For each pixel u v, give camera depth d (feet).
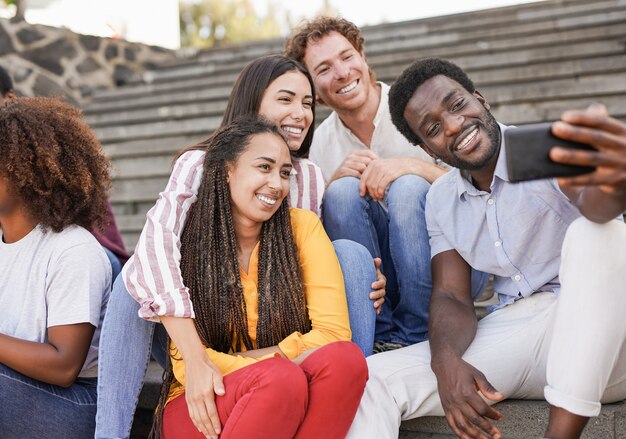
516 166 3.78
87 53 19.61
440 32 19.16
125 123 17.70
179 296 5.22
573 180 3.78
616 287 4.36
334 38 7.70
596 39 15.85
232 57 21.34
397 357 5.81
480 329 5.88
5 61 17.38
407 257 6.53
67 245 5.85
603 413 5.45
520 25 18.29
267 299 5.58
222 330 5.57
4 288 5.93
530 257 5.80
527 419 5.65
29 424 5.56
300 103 6.68
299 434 4.93
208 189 5.67
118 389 5.54
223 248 5.60
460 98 5.76
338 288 5.61
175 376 5.41
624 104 13.02
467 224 6.01
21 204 5.94
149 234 5.47
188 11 46.75
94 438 5.86
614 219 4.50
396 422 5.50
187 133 16.10
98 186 6.28
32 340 5.80
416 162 6.95
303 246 5.80
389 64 17.12
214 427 4.92
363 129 8.11
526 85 14.53
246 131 5.63
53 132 5.94
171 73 20.71
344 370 4.83
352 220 6.77
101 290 5.91
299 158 6.87
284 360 4.85
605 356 4.40
